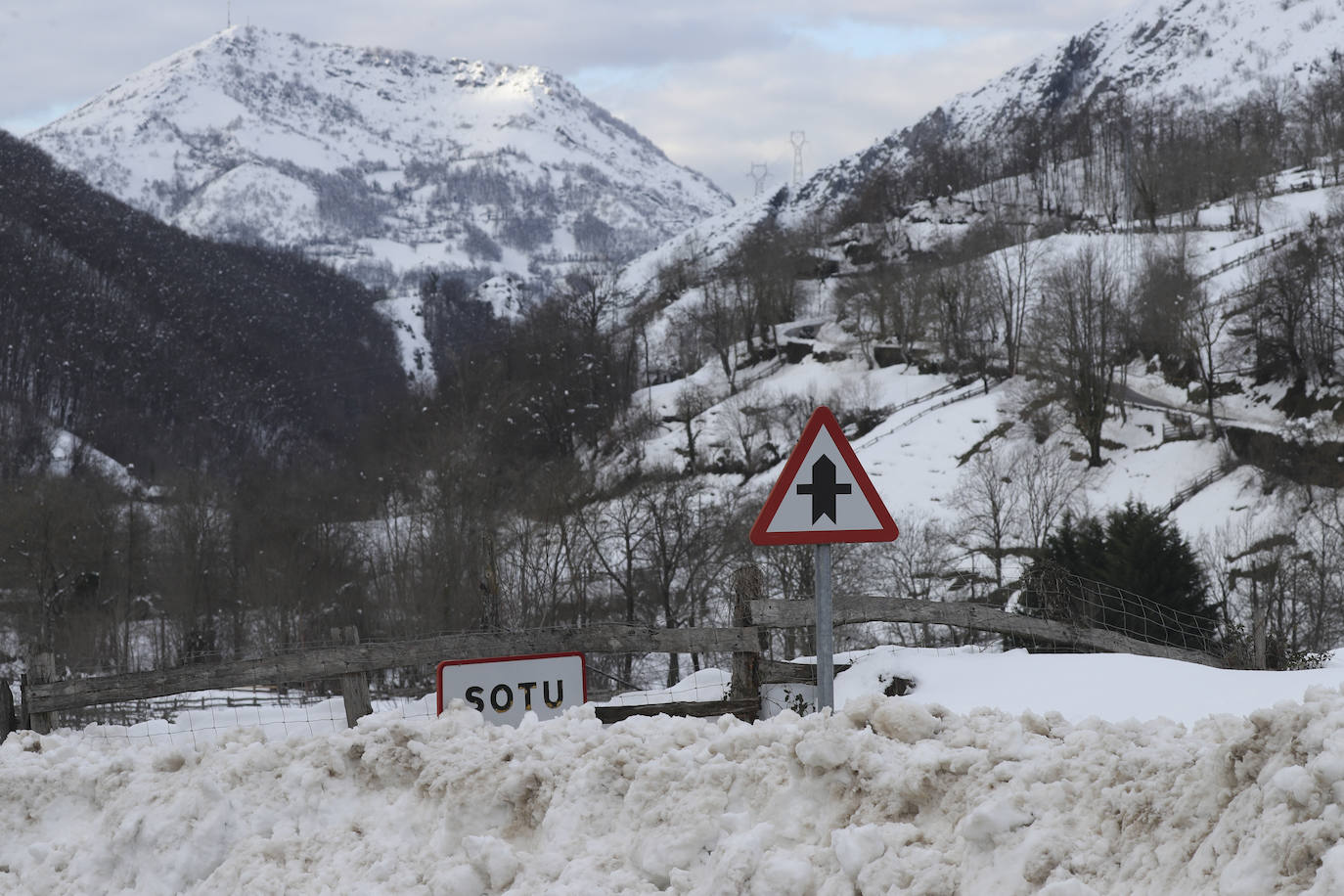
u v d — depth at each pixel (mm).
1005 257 95188
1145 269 87875
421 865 5668
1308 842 3852
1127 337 82062
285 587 54906
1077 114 192875
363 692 9914
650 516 51406
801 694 10969
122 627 57344
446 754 6242
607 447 92625
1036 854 4516
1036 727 5645
